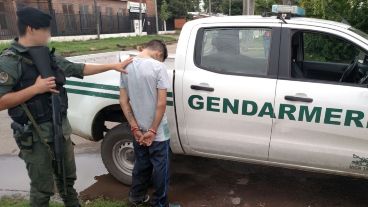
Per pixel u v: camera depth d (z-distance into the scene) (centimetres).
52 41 2470
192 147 393
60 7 2911
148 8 4812
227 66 369
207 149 387
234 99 359
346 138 340
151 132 334
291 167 371
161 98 328
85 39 2980
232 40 369
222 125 371
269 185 432
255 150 369
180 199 403
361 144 339
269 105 350
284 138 356
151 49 340
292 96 343
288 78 351
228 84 361
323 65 430
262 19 367
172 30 5172
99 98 408
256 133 362
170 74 378
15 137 280
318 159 354
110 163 424
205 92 367
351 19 795
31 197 299
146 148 353
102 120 436
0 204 384
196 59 376
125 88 343
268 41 359
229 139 373
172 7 5194
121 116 432
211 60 374
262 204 392
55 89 276
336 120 337
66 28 2898
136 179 368
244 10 1192
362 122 332
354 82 370
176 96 378
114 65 330
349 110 332
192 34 380
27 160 284
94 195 412
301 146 353
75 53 1962
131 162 418
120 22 3728
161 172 349
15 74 260
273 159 370
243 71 364
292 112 346
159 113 330
